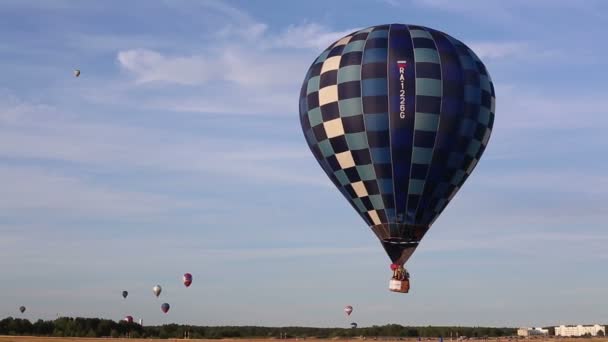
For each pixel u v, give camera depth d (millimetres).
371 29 49219
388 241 48062
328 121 47875
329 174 49750
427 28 49125
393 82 46469
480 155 49250
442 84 46625
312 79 49250
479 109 47750
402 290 47250
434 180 47125
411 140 46375
